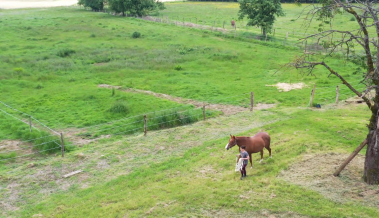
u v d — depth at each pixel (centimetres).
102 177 1559
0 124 2289
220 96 2872
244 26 6328
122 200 1329
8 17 7394
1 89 3044
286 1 9375
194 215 1184
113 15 7656
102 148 1877
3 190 1451
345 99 2684
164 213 1202
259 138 1466
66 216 1235
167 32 5791
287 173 1416
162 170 1588
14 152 1842
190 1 11181
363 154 1555
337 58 3931
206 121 2264
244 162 1377
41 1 12531
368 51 1252
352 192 1247
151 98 2805
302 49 4466
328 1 1319
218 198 1271
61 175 1585
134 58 4234
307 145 1658
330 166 1433
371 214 1118
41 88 3134
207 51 4538
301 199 1227
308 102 2628
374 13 1223
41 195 1419
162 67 3841
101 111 2544
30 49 4694
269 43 4884
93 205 1304
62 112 2527
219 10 8750
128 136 2103
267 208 1191
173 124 2281
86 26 6272
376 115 1247
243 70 3744
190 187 1371
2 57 4112
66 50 4466
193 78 3462
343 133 1816
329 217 1126
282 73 3559
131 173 1570
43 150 1869
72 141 2034
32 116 2442
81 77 3512
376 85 1221
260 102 2708
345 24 5525
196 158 1675
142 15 7462
